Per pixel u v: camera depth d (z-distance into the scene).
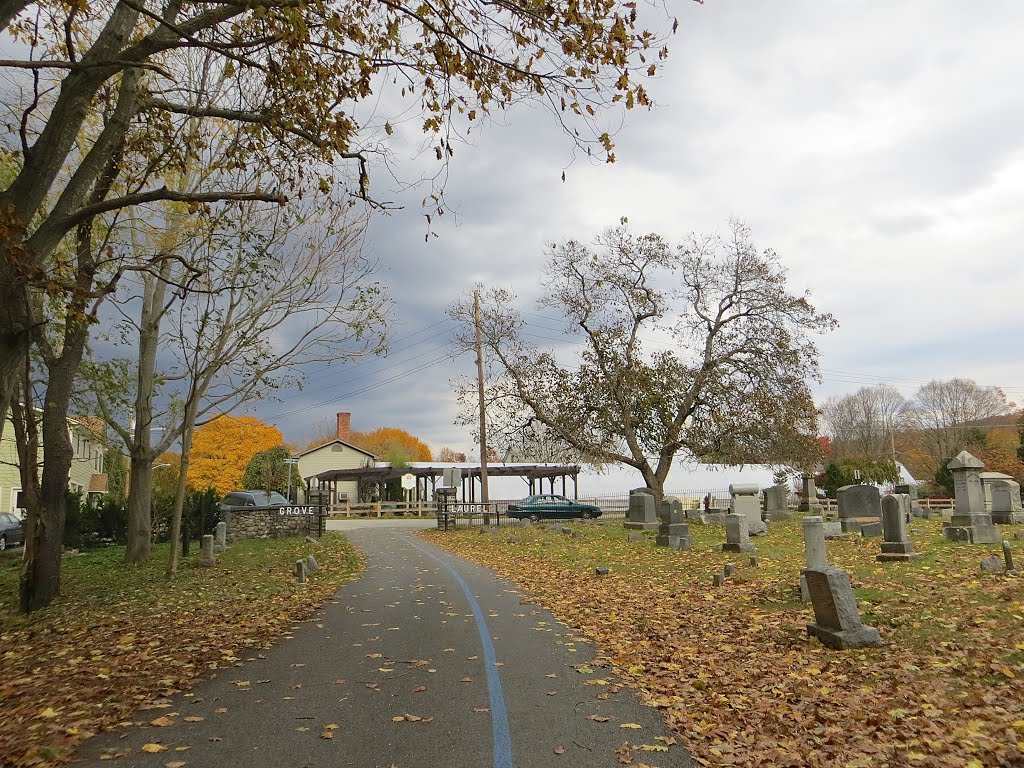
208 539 19.84
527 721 5.74
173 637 9.96
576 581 15.02
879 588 11.33
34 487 14.19
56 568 14.23
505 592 13.72
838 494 26.89
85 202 13.17
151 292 21.75
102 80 9.17
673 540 20.56
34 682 7.76
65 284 9.58
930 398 77.25
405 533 32.66
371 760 4.95
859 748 4.96
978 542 17.11
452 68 8.94
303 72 9.59
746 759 4.86
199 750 5.20
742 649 8.19
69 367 14.91
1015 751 4.68
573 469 48.78
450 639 9.15
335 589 14.46
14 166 14.56
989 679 6.29
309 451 63.81
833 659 7.37
